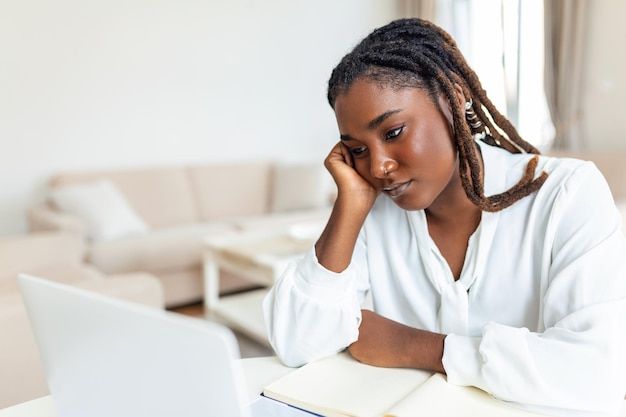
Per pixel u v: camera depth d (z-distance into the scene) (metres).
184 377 0.45
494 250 0.80
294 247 2.72
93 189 3.46
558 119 4.17
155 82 4.06
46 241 2.64
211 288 2.89
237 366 0.42
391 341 0.77
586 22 4.02
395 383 0.71
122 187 3.75
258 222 3.52
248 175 4.28
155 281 1.86
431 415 0.62
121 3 3.87
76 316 0.51
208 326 0.42
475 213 0.82
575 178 0.76
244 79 4.46
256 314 2.65
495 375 0.65
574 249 0.72
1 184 3.56
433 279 0.85
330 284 0.81
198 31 4.21
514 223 0.79
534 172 0.80
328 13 4.86
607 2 3.90
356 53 0.76
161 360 0.45
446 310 0.83
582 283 0.69
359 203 0.82
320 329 0.80
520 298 0.79
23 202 3.63
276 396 0.70
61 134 3.73
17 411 0.71
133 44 3.95
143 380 0.48
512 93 4.51
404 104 0.69
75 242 2.79
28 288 0.55
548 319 0.72
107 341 0.49
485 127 0.85
